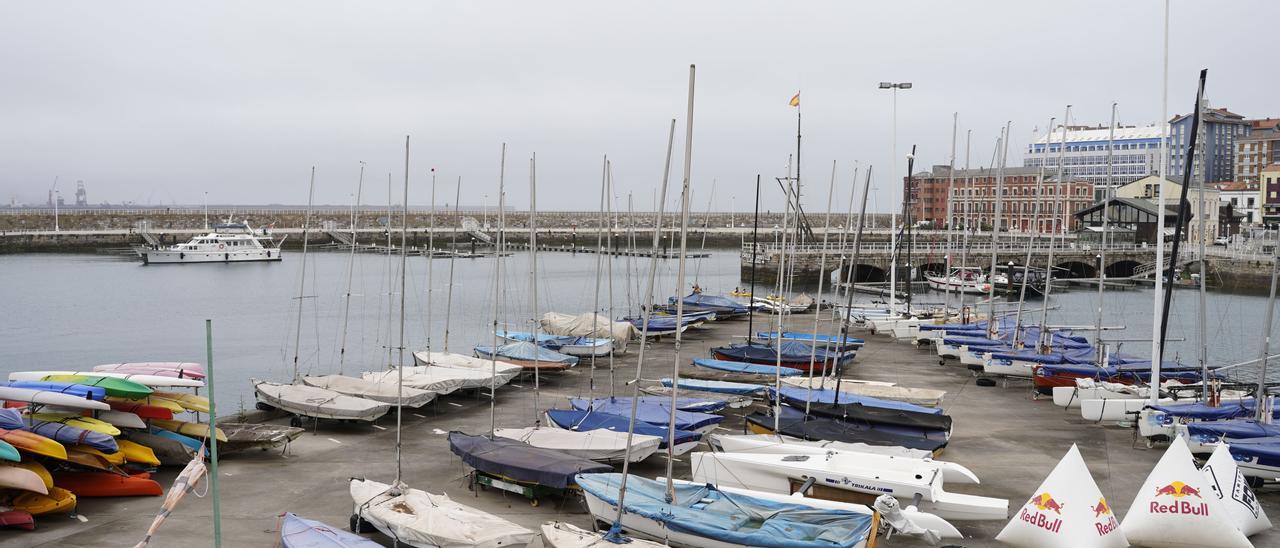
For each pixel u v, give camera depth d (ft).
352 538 79.66
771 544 80.48
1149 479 90.07
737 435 125.18
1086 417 140.36
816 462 103.35
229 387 202.59
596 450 109.40
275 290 441.68
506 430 118.83
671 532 84.79
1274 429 113.19
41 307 366.02
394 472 112.78
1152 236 481.87
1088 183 631.15
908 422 123.03
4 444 91.66
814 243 513.45
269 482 108.58
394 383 148.97
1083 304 362.12
